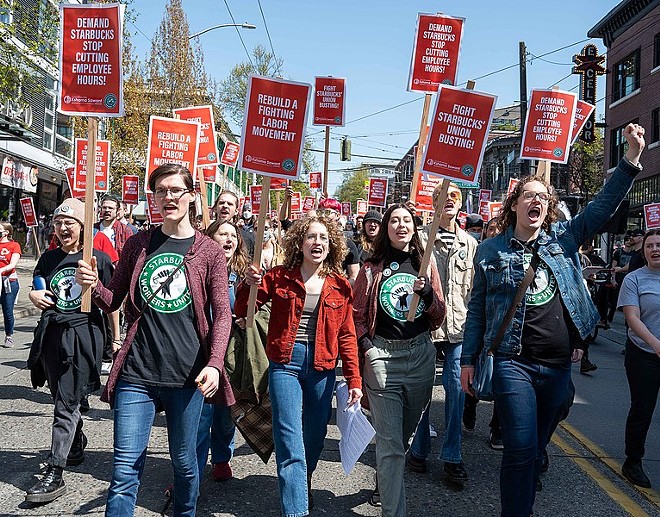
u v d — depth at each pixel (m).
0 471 4.92
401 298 4.14
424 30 6.99
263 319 4.68
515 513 3.51
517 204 3.76
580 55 27.97
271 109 4.30
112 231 9.54
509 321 3.60
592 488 4.91
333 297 4.02
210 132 7.66
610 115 30.56
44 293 4.52
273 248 6.83
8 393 7.32
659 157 25.94
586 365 9.65
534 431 3.54
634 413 5.08
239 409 4.61
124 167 26.88
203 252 3.45
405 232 4.21
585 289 3.69
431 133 4.43
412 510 4.41
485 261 3.79
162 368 3.31
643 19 27.55
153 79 28.23
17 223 26.86
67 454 4.49
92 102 4.17
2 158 24.17
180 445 3.38
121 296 3.55
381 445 3.95
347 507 4.46
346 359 4.02
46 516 4.15
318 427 4.12
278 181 12.96
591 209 3.68
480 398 3.72
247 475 5.03
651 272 5.17
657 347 4.77
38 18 15.51
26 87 16.38
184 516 3.51
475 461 5.46
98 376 4.71
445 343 5.11
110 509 3.15
